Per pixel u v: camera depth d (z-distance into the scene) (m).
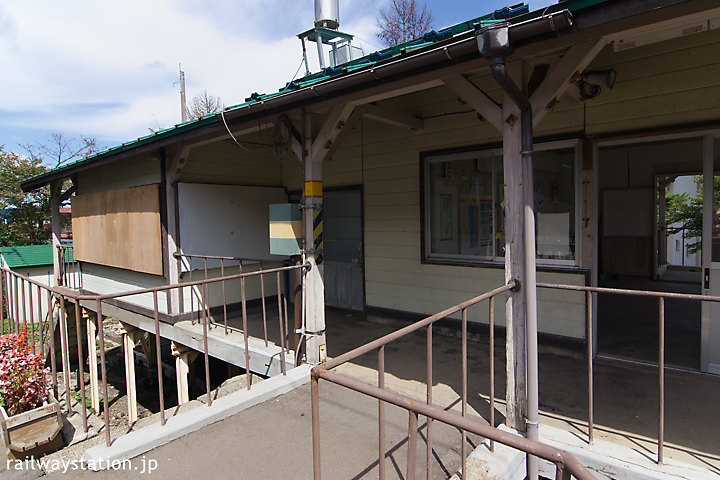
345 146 5.96
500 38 2.20
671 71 3.54
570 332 4.16
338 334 5.29
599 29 2.20
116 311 7.51
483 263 4.73
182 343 5.65
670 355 4.04
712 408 3.02
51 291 3.56
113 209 7.21
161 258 6.08
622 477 2.34
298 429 3.06
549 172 4.28
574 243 4.14
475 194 4.80
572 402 3.21
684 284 7.76
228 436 2.99
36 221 18.27
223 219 6.39
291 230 4.12
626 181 8.52
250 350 4.57
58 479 2.57
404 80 2.88
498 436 1.21
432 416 1.37
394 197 5.47
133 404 4.46
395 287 5.55
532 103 2.57
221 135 4.77
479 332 4.80
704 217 3.54
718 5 1.92
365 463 2.61
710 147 3.46
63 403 3.73
